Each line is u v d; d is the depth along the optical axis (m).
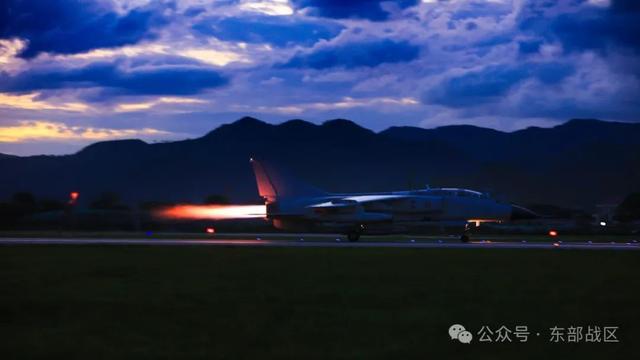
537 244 46.91
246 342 15.42
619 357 14.59
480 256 35.34
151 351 14.62
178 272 27.70
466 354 14.75
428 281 25.16
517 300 20.94
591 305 20.12
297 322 17.50
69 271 27.95
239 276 26.45
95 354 14.36
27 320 17.77
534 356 14.66
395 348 15.02
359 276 26.53
